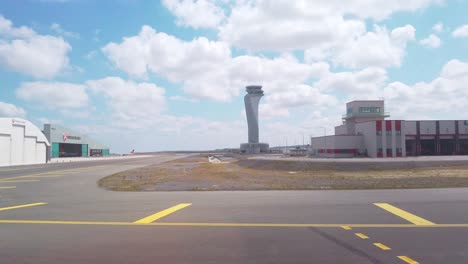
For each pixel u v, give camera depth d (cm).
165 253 745
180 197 1564
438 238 843
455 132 8606
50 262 695
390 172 4538
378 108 9156
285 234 891
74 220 1098
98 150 12644
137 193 1767
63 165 6212
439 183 2062
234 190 1803
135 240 850
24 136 6481
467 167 4891
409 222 1012
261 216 1116
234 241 832
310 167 5472
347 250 753
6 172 4203
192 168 5194
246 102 19150
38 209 1323
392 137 7931
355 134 8638
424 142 8769
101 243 827
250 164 7100
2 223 1062
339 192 1645
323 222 1023
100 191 1947
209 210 1230
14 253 757
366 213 1141
